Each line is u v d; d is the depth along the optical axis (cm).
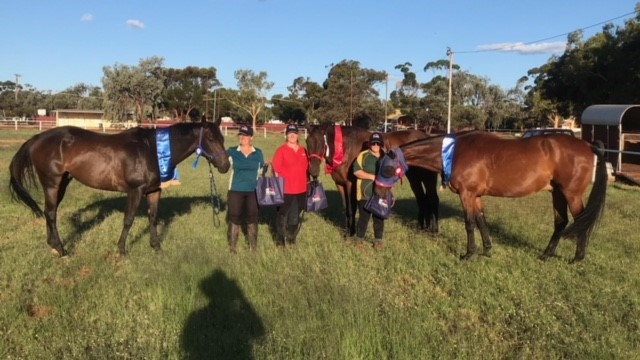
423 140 764
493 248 775
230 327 483
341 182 857
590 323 491
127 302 542
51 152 701
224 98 8156
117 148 703
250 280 587
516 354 439
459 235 859
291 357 417
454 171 726
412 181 904
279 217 769
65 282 598
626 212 1076
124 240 711
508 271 663
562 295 575
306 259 688
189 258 633
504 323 504
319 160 775
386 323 466
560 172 684
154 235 737
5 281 594
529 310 526
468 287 592
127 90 6188
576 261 697
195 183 1473
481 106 6988
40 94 11550
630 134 2094
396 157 726
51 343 444
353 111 6600
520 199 1253
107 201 1123
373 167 756
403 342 437
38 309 528
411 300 553
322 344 436
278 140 4231
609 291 578
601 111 2038
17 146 2662
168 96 7906
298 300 520
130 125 5994
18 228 879
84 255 706
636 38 3500
